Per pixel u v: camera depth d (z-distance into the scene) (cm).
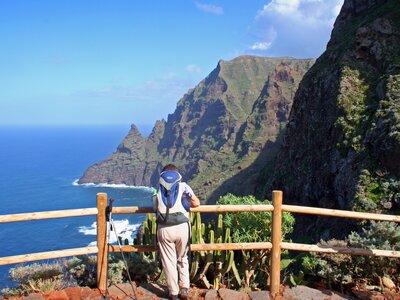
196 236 727
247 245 683
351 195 3216
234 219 814
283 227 839
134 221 12312
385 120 3344
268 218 786
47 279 705
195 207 624
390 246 798
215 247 674
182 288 634
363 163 3338
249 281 778
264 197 6425
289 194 5334
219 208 665
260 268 789
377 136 3344
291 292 680
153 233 755
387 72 4112
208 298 649
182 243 615
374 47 4566
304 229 4397
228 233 746
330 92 4700
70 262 759
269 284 720
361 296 696
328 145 4278
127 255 786
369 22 5050
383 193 2945
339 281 769
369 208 2917
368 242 797
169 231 605
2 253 10200
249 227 795
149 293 664
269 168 8438
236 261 826
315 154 4659
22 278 718
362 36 4731
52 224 12962
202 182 19650
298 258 902
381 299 682
